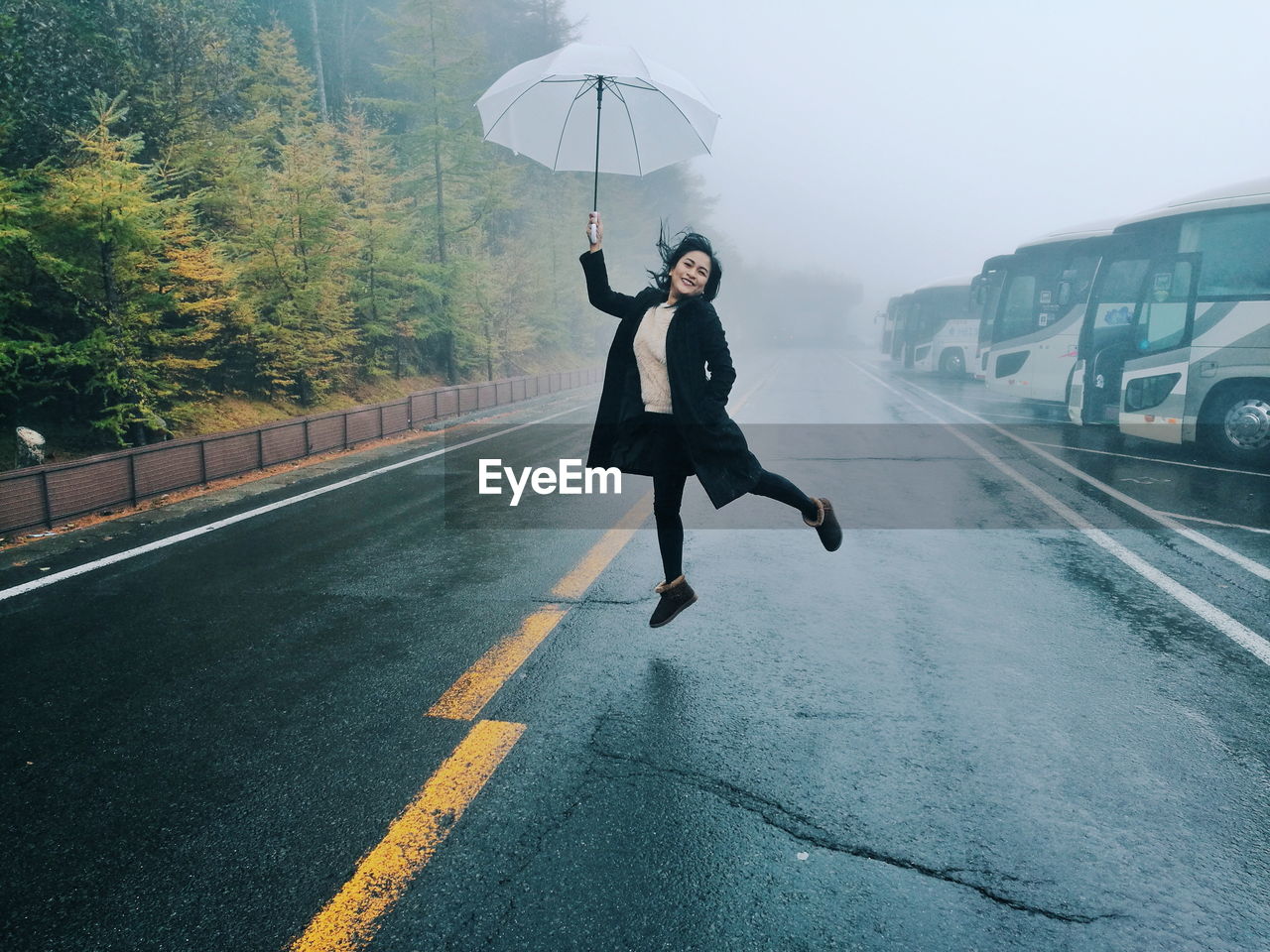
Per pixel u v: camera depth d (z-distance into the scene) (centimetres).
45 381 979
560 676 371
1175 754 298
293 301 1380
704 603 473
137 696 357
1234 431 1004
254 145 1650
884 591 495
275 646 416
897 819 258
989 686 357
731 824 255
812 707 337
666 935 208
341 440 1220
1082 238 1571
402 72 2081
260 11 2642
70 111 1105
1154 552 583
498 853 242
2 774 292
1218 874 231
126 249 962
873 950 202
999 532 648
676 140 408
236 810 267
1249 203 1002
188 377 1223
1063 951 202
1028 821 257
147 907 221
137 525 719
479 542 632
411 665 387
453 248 2241
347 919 215
